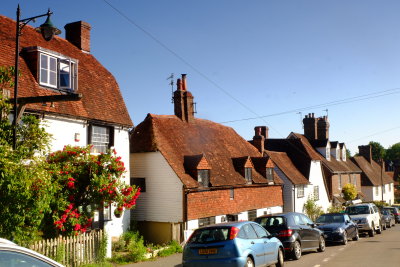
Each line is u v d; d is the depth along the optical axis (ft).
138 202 73.41
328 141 154.51
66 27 71.00
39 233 41.83
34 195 33.32
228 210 79.92
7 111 36.94
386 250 59.52
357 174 176.65
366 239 78.59
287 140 136.77
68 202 42.50
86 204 45.62
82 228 44.34
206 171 75.87
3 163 31.22
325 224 70.85
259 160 99.45
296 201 115.75
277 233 50.78
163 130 79.05
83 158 46.98
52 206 41.19
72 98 37.29
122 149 64.59
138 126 78.64
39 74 52.19
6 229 31.71
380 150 383.65
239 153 97.30
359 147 219.00
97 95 62.18
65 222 42.50
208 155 84.12
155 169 72.54
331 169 146.92
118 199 46.68
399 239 77.15
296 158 131.54
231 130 106.22
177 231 68.59
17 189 31.14
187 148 80.23
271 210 97.71
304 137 155.12
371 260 49.19
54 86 54.44
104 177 45.60
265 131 133.49
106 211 60.23
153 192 72.18
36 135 38.60
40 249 38.17
